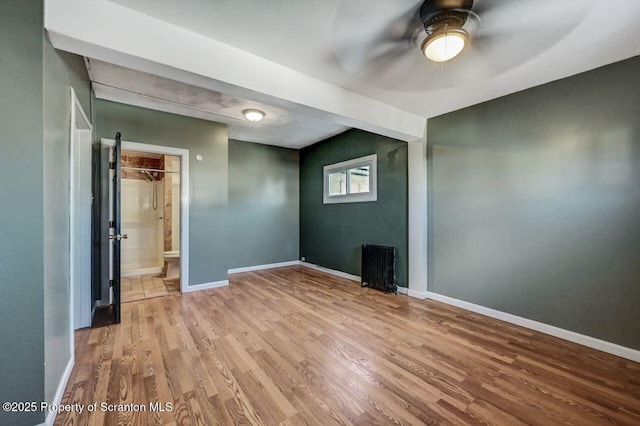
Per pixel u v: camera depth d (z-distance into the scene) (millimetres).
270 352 2195
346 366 2004
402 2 1561
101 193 3236
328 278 4656
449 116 3316
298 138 5090
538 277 2607
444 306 3275
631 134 2123
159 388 1740
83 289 2646
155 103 3324
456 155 3256
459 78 2463
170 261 4664
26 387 1337
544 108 2564
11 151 1321
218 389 1734
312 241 5590
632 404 1616
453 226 3293
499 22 1696
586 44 1939
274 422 1463
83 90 2408
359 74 2398
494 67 2268
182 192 3779
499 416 1519
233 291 3867
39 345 1365
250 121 4051
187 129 3812
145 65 1761
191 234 3852
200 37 1875
